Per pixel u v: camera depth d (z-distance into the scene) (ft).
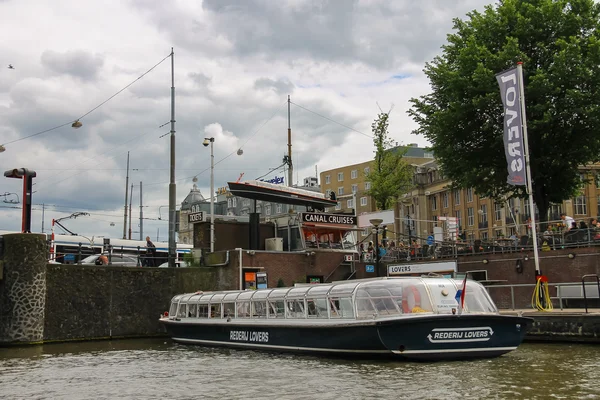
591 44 104.83
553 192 117.19
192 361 65.00
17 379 54.60
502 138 112.88
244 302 77.05
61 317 90.38
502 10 115.24
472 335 57.77
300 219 109.40
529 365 54.39
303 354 66.80
